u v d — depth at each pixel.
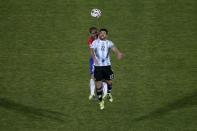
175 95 61.28
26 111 58.78
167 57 67.88
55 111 58.78
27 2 78.31
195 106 59.31
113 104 60.00
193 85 62.88
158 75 64.81
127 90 62.38
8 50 69.56
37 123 56.75
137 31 72.69
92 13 72.88
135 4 77.50
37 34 72.38
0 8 77.06
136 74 65.12
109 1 78.19
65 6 77.44
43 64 67.06
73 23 74.25
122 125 56.25
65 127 56.00
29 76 64.88
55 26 73.81
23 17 75.44
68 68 66.25
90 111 58.78
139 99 60.72
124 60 67.56
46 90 62.44
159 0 78.31
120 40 71.06
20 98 61.03
